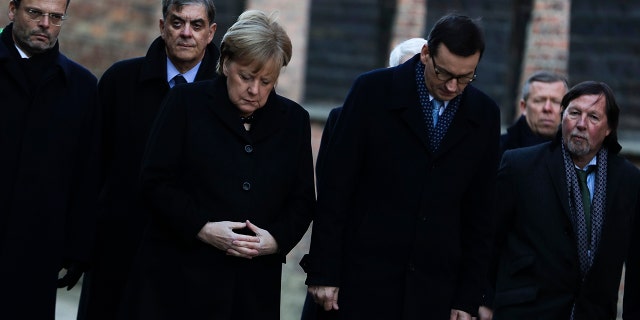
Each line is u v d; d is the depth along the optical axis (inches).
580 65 1358.3
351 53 1505.9
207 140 565.3
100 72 1450.5
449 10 1437.0
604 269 660.1
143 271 567.2
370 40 1496.1
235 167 566.3
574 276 663.8
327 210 598.9
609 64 1347.2
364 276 598.9
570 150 660.7
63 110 629.3
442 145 596.7
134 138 656.4
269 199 572.7
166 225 570.6
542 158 681.0
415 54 659.4
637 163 1239.5
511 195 682.8
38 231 619.2
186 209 557.3
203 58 667.4
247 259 572.7
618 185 665.6
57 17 607.2
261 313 577.3
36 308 623.8
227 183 564.4
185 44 644.1
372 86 608.4
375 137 601.0
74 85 638.5
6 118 615.2
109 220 655.8
